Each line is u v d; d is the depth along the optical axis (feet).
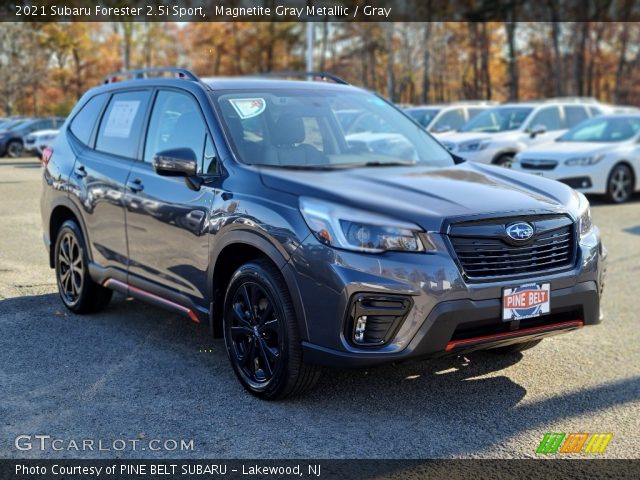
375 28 165.27
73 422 13.02
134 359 16.30
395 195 13.44
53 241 20.84
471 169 16.31
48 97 205.77
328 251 12.50
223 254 14.65
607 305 21.20
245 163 14.90
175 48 176.86
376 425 12.98
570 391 14.67
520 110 54.29
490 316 12.79
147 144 17.44
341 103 17.71
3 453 11.84
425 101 158.61
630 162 43.98
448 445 12.25
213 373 15.47
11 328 18.53
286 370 13.29
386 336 12.44
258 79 17.92
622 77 197.77
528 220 13.37
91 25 171.42
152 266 16.69
